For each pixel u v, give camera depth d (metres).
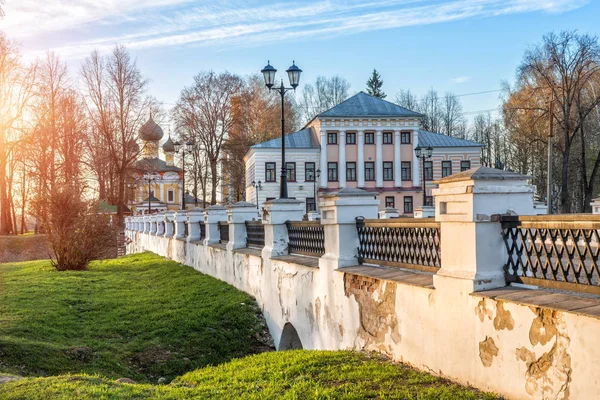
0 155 45.09
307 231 10.23
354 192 8.38
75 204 22.44
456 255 5.76
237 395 6.21
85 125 51.09
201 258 18.45
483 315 5.28
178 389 6.61
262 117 63.50
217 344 10.72
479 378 5.35
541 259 5.07
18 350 8.75
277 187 51.53
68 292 14.97
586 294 4.87
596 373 4.11
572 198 49.03
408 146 53.19
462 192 5.59
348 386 5.98
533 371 4.70
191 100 57.16
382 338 7.09
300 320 9.79
